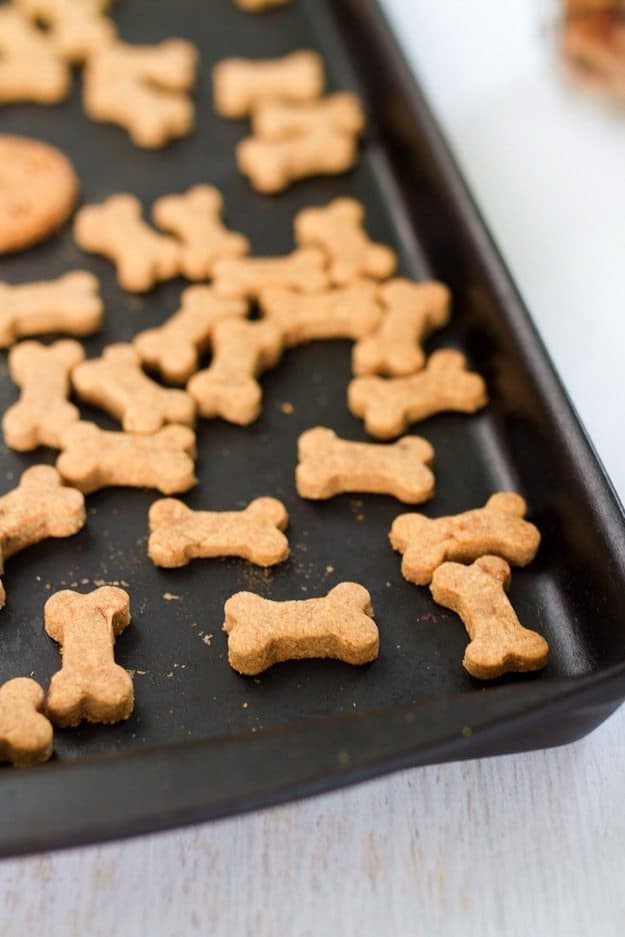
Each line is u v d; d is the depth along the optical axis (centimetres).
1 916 45
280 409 55
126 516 51
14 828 41
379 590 50
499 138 66
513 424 53
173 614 49
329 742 43
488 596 49
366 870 46
